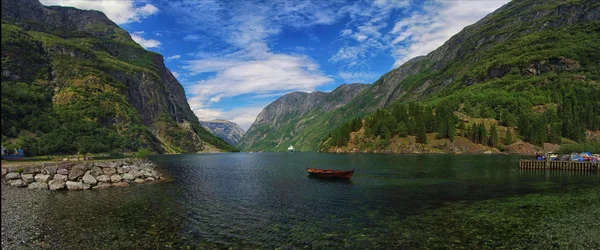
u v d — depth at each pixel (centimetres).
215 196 4825
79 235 2773
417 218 3394
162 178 7275
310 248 2514
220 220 3356
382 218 3409
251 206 4069
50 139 14512
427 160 12800
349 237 2775
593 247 2469
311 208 3941
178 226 3112
